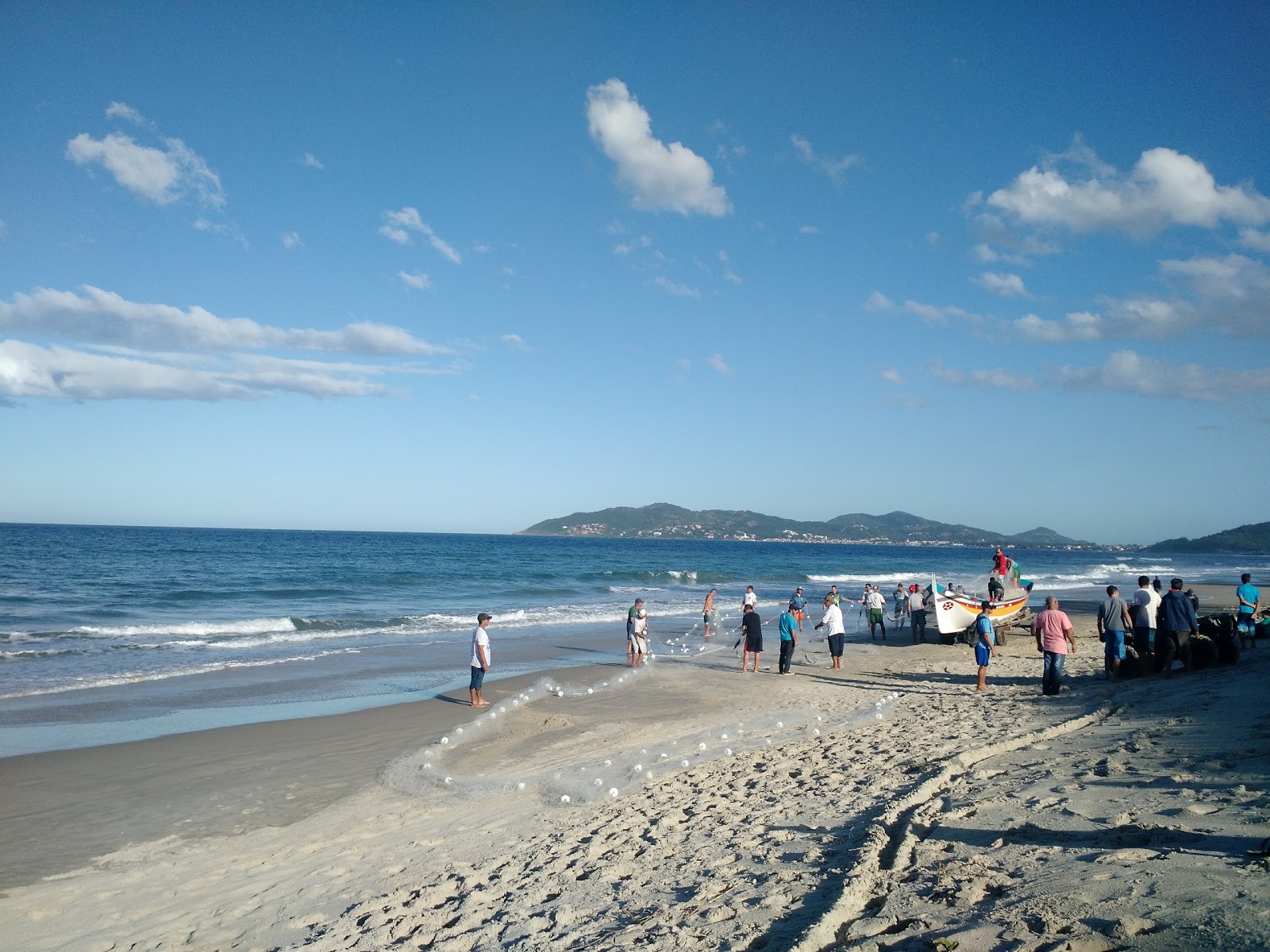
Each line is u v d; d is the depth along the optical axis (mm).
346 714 14039
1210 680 12680
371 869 7062
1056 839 5172
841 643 18578
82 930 6105
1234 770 6520
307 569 53031
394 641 23719
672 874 5785
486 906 5707
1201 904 3672
